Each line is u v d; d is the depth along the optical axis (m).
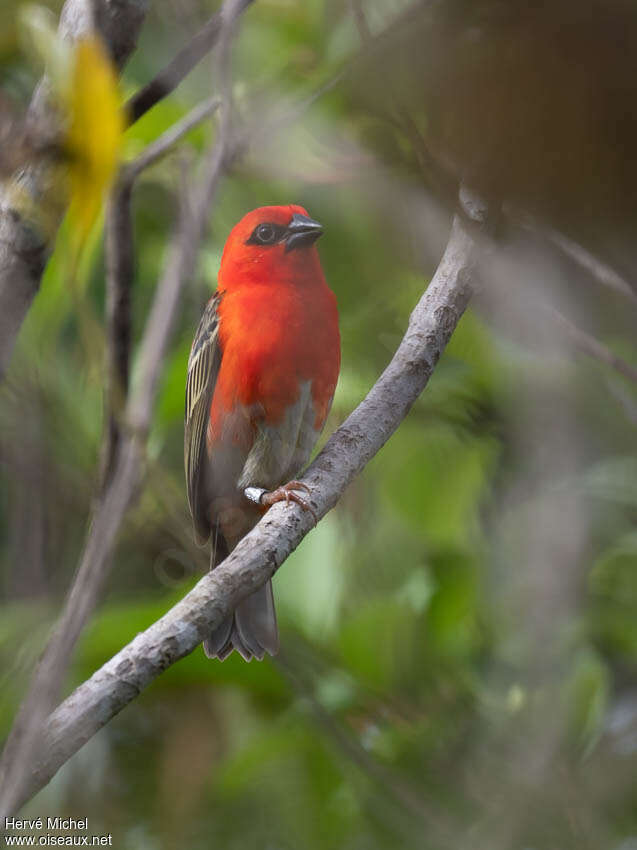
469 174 3.78
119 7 3.86
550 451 9.07
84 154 3.20
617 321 7.88
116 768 9.36
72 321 7.78
